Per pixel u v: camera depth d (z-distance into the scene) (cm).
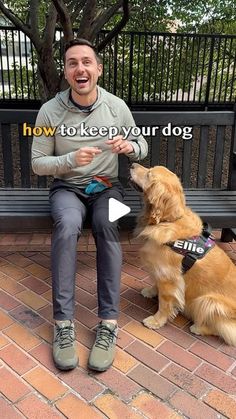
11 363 209
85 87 238
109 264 222
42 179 325
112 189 256
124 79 740
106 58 709
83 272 295
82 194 252
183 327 241
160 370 208
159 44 719
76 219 225
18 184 449
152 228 230
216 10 729
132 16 726
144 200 238
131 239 343
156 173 231
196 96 808
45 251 322
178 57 737
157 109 751
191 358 217
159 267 228
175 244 224
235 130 318
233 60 753
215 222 277
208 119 316
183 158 330
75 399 189
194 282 231
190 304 238
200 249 227
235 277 234
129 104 734
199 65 757
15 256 313
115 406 186
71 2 623
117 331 226
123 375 204
